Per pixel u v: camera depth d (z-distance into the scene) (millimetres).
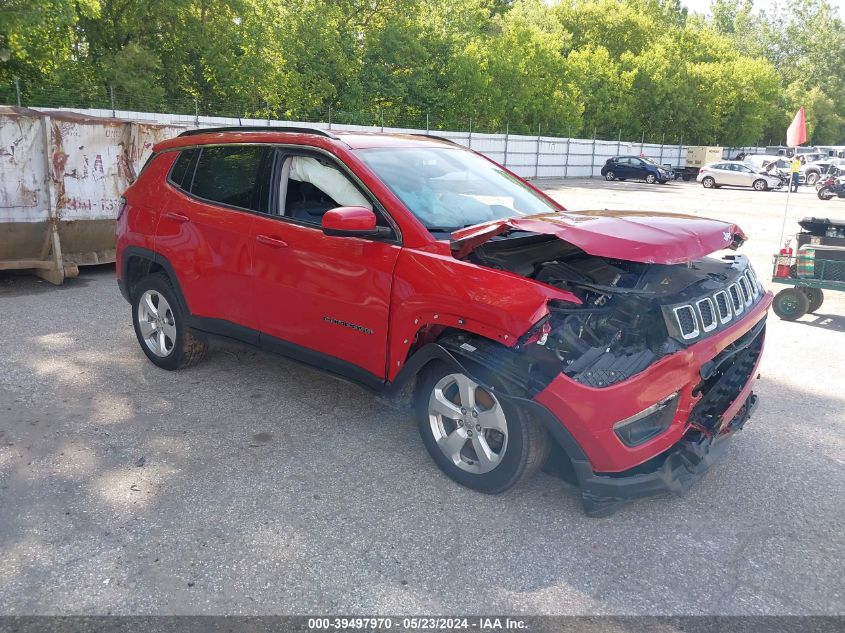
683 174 43594
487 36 42938
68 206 8000
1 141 7352
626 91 50781
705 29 65500
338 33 31469
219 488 3480
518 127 40906
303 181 4090
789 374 5535
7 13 18094
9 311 6762
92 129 8086
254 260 4180
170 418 4301
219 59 27469
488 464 3332
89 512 3234
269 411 4438
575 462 3037
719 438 3516
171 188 4836
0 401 4488
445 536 3102
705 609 2670
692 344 3105
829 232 7203
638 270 3477
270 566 2859
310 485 3527
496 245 3406
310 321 3949
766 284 8969
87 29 24531
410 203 3699
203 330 4637
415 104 35562
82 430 4105
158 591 2688
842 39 86438
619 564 2938
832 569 2941
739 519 3324
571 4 57969
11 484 3469
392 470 3693
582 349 3082
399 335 3502
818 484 3691
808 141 82438
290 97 30625
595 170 44094
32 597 2631
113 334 6027
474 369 3129
